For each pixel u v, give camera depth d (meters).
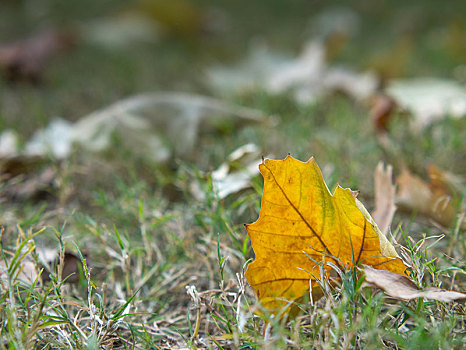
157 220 1.24
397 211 1.25
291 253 1.14
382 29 3.40
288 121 1.63
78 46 2.78
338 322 1.09
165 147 1.38
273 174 1.12
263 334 1.12
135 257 1.24
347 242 1.14
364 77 2.05
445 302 1.13
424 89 1.62
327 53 2.33
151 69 2.49
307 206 1.13
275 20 3.77
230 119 1.43
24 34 3.12
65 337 1.13
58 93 2.10
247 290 1.17
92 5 3.97
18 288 1.16
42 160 1.37
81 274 1.19
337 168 1.32
